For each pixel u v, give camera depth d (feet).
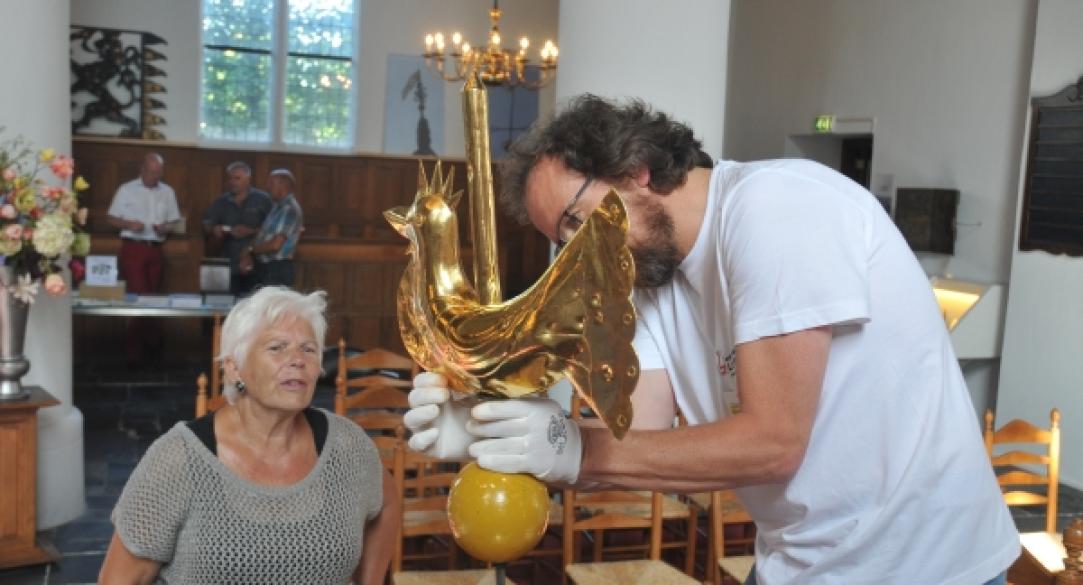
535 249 37.86
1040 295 22.84
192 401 26.48
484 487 3.65
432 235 3.90
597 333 3.38
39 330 16.30
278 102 36.50
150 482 7.26
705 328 5.10
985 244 25.23
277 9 36.32
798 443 4.24
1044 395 22.68
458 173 37.68
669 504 13.80
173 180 34.83
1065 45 22.25
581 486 4.24
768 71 34.30
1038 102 22.84
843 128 30.50
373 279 34.19
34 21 15.79
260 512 7.31
